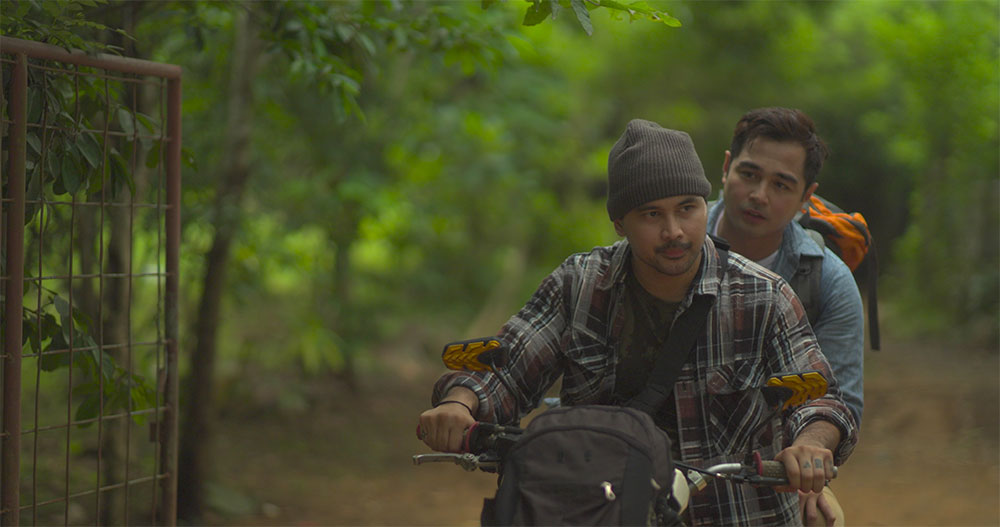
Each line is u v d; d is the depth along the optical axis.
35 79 3.59
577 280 2.69
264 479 8.64
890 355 13.80
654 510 2.16
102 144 3.86
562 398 2.78
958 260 15.85
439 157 11.05
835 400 2.48
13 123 3.38
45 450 7.75
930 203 16.64
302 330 10.91
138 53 5.09
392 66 9.91
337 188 9.91
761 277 2.62
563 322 2.70
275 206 9.38
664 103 16.12
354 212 10.42
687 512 2.64
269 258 9.39
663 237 2.41
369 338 12.21
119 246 5.56
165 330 4.14
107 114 3.74
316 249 10.70
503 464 2.37
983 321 14.47
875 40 16.08
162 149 4.12
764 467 2.28
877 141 20.31
